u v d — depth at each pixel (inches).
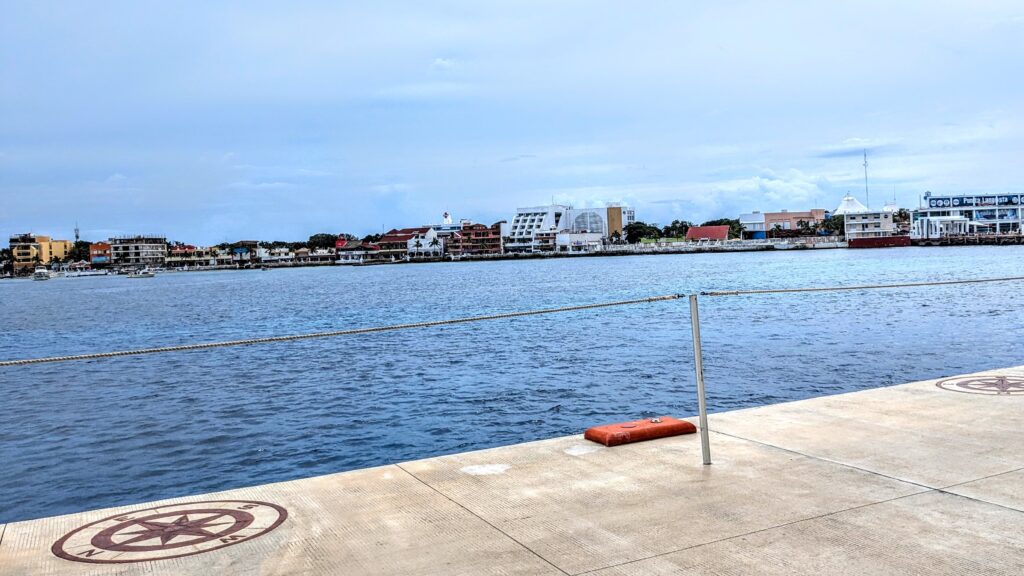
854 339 1386.6
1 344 2049.7
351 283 5541.3
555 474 259.6
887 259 6254.9
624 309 2226.9
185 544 204.7
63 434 847.1
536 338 1558.8
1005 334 1398.9
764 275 4453.7
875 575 171.9
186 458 731.4
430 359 1306.6
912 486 234.4
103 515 231.3
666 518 212.8
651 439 301.4
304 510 230.8
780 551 187.0
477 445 736.3
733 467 260.2
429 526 213.9
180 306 3459.6
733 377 1038.4
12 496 636.1
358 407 927.7
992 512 210.1
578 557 187.8
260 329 2202.3
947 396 362.9
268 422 865.5
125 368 1339.8
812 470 254.1
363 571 183.9
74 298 4785.9
